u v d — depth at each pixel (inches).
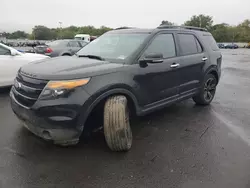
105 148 127.0
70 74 108.9
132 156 120.5
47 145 128.2
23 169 106.4
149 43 145.7
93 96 110.7
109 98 119.6
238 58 901.2
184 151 127.6
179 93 168.7
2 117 167.3
